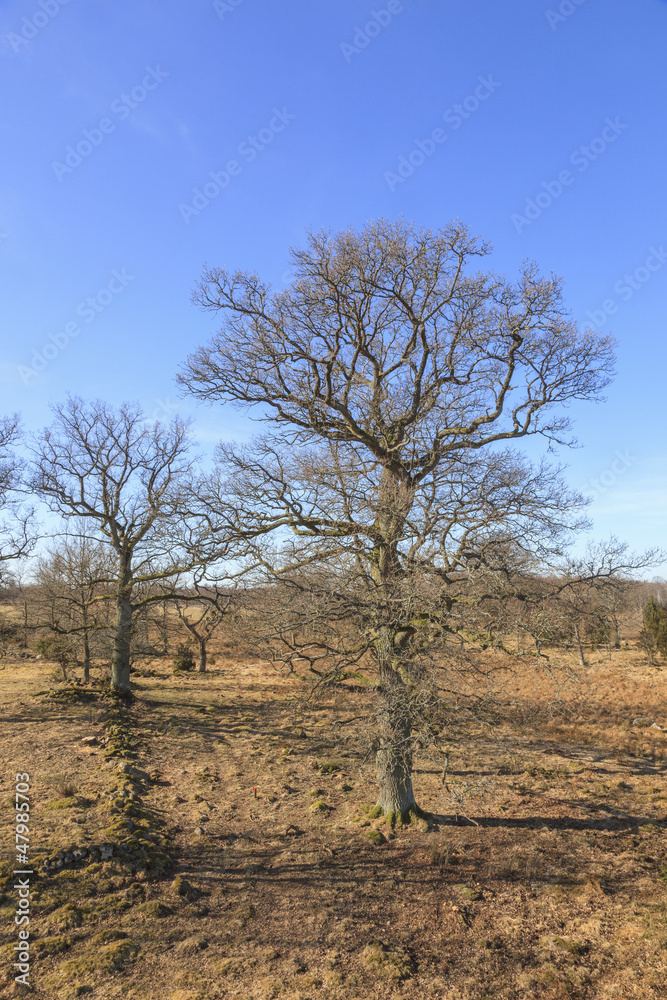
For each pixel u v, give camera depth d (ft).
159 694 88.53
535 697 82.69
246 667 123.44
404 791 44.19
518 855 39.45
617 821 45.62
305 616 37.35
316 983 26.25
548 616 36.47
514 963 28.04
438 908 33.12
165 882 34.68
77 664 109.70
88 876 33.68
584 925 31.12
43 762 53.47
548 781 54.39
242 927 30.86
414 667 34.94
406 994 25.67
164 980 26.11
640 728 73.31
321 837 41.88
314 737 68.49
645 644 120.16
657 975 26.16
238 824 44.09
